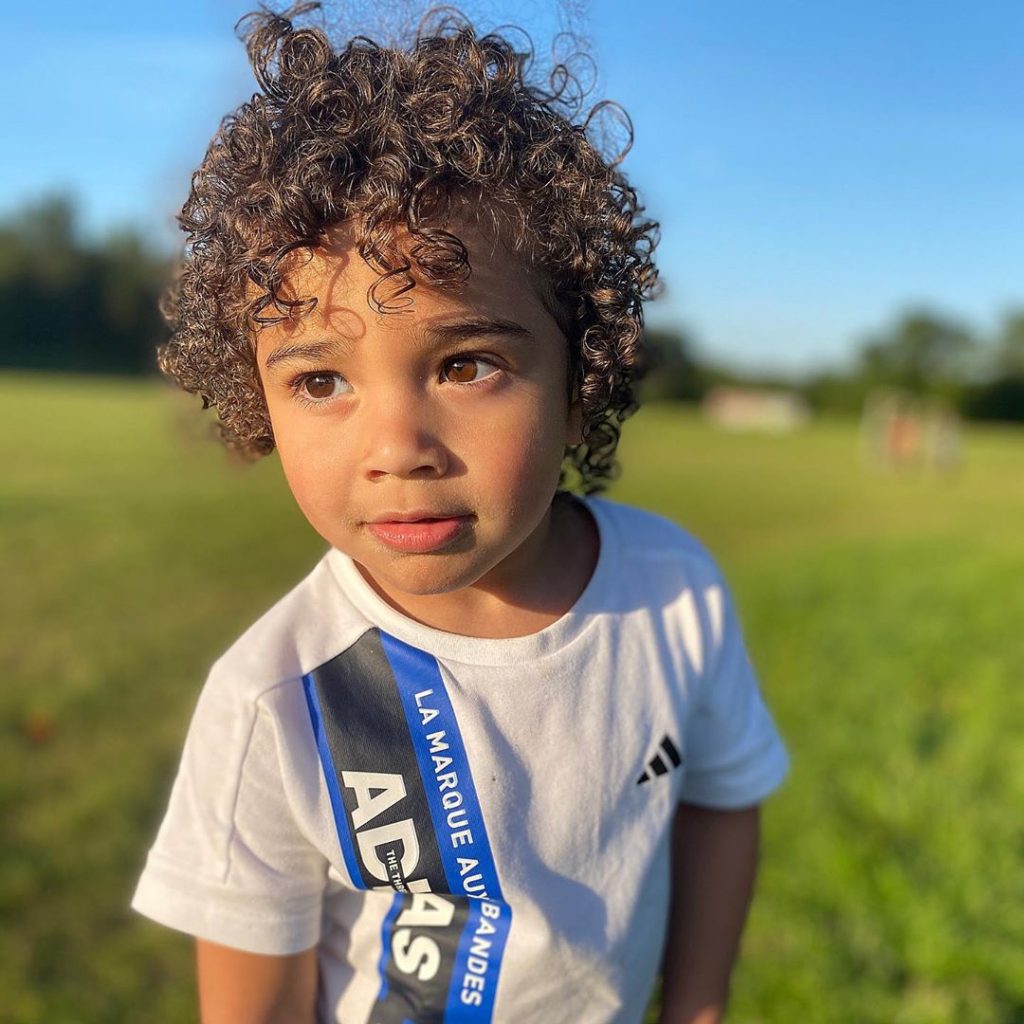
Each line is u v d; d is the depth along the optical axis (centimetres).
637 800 117
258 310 95
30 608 553
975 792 327
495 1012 111
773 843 302
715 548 900
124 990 244
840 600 654
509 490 95
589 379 107
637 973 119
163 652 482
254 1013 110
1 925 264
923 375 5744
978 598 666
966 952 242
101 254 5306
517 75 111
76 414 2070
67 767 350
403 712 109
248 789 106
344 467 94
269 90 107
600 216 108
